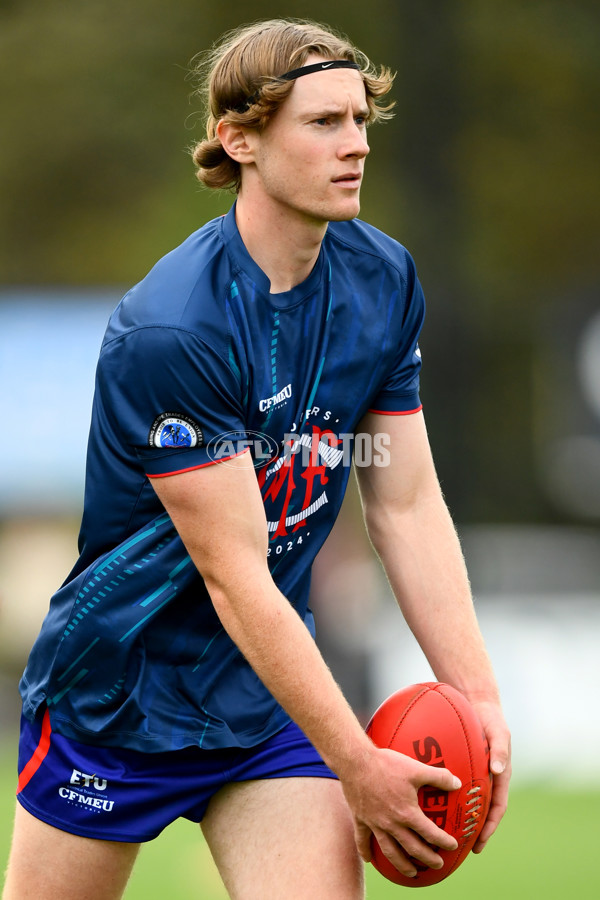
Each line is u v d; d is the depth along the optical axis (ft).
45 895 39.75
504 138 225.15
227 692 39.19
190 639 38.81
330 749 35.40
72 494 164.14
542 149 227.20
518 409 265.54
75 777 39.14
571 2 220.43
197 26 211.61
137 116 217.15
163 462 35.96
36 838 39.81
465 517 188.44
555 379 234.58
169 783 38.78
